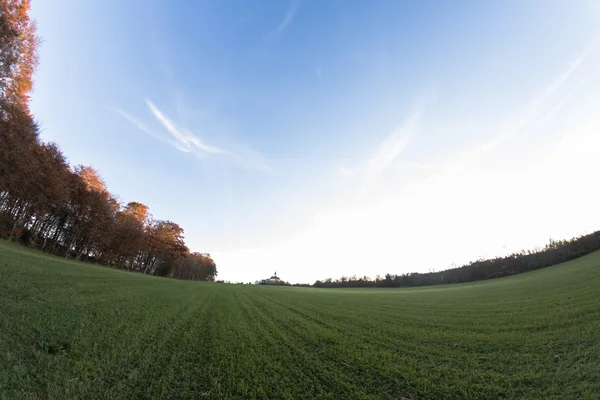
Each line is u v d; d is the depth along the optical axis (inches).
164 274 3299.7
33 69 901.8
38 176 1240.8
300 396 201.0
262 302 761.6
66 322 289.7
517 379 223.5
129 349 255.6
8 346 211.8
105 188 1899.6
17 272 458.6
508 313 491.2
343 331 402.0
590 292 547.8
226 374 230.1
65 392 172.9
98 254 2052.2
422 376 238.1
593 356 250.4
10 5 807.7
